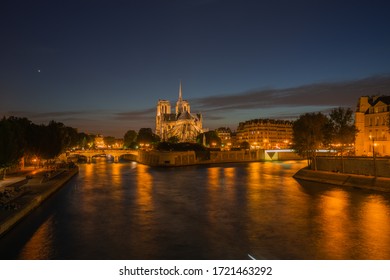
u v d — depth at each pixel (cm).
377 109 9894
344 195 6406
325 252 3412
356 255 3312
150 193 7306
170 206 5822
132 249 3603
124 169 14300
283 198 6366
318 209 5291
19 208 4750
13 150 6203
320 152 14800
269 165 16450
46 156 10150
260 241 3809
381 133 9700
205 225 4528
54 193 6956
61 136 11212
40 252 3509
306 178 8975
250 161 19638
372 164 7388
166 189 7931
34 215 5059
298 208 5419
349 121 8375
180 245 3725
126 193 7312
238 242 3794
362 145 10225
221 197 6681
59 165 11912
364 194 6438
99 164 18038
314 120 9338
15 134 7100
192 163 17375
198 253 3469
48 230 4303
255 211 5297
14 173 8994
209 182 9281
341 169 8269
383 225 4297
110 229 4372
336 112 8456
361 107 10419
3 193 5178
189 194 7138
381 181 6731
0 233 3856
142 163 18712
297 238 3878
